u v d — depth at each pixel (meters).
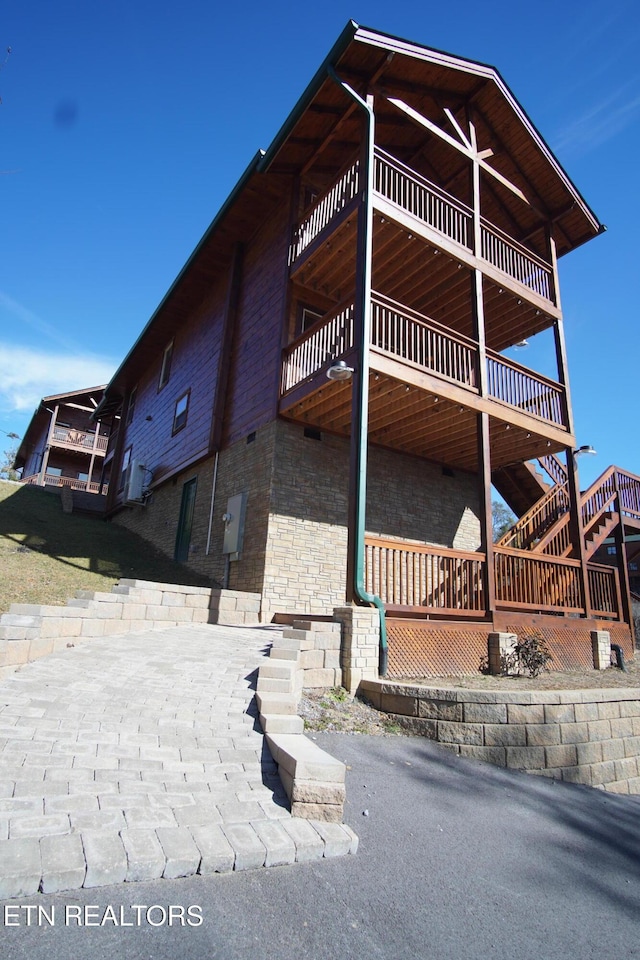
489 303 10.38
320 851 2.78
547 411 9.98
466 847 3.23
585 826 4.00
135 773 3.19
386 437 10.23
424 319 8.28
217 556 10.49
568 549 9.66
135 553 12.96
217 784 3.22
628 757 5.72
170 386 15.67
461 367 8.92
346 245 8.89
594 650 8.76
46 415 32.53
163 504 14.56
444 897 2.63
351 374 7.15
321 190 11.00
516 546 10.09
